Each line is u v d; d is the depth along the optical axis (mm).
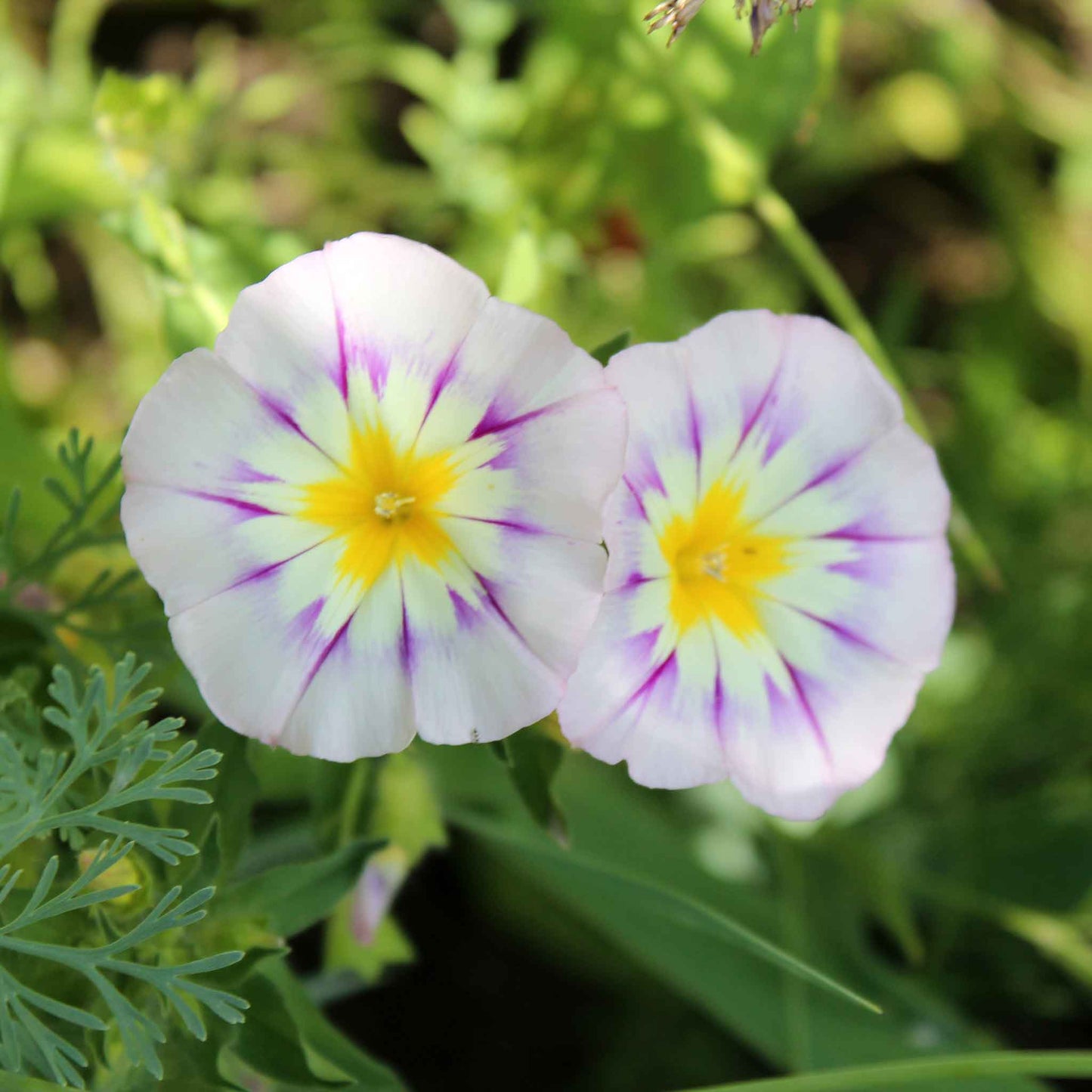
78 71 385
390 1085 292
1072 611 368
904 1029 338
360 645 268
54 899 270
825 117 430
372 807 296
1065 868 355
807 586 285
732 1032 356
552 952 364
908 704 285
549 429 266
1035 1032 362
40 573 296
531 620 265
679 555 283
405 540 271
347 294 267
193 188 372
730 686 280
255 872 329
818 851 348
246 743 283
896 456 284
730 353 278
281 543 268
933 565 285
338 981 326
